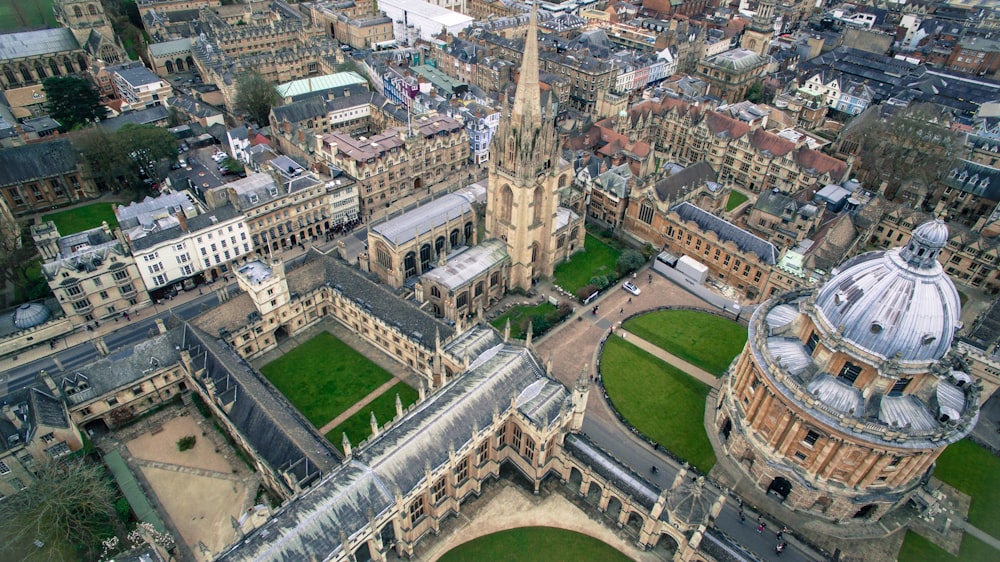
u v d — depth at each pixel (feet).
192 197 504.84
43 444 297.53
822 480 293.64
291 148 597.93
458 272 410.52
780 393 288.51
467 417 284.00
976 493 320.50
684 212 487.20
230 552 225.35
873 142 585.63
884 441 263.90
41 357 387.34
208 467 318.86
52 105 609.42
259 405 308.19
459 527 291.99
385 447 265.34
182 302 438.81
